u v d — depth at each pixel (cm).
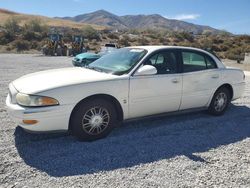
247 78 1380
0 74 1178
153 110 514
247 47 4872
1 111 601
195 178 355
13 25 6581
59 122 420
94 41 5253
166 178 352
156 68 511
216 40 6188
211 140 486
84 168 368
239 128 555
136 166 380
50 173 353
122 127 526
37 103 405
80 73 488
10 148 416
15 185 323
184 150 439
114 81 460
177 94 534
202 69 578
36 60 2152
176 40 6700
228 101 641
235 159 415
